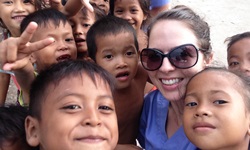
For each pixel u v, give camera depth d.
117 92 0.73
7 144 0.52
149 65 0.61
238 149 0.52
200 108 0.50
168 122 0.66
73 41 0.83
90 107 0.47
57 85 0.49
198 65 0.60
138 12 1.02
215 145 0.50
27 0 0.93
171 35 0.58
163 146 0.63
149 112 0.69
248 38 0.76
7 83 0.85
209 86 0.51
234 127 0.49
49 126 0.48
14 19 0.92
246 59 0.75
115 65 0.72
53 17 0.80
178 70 0.59
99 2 1.07
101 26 0.74
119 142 0.77
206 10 1.99
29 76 0.60
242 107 0.51
